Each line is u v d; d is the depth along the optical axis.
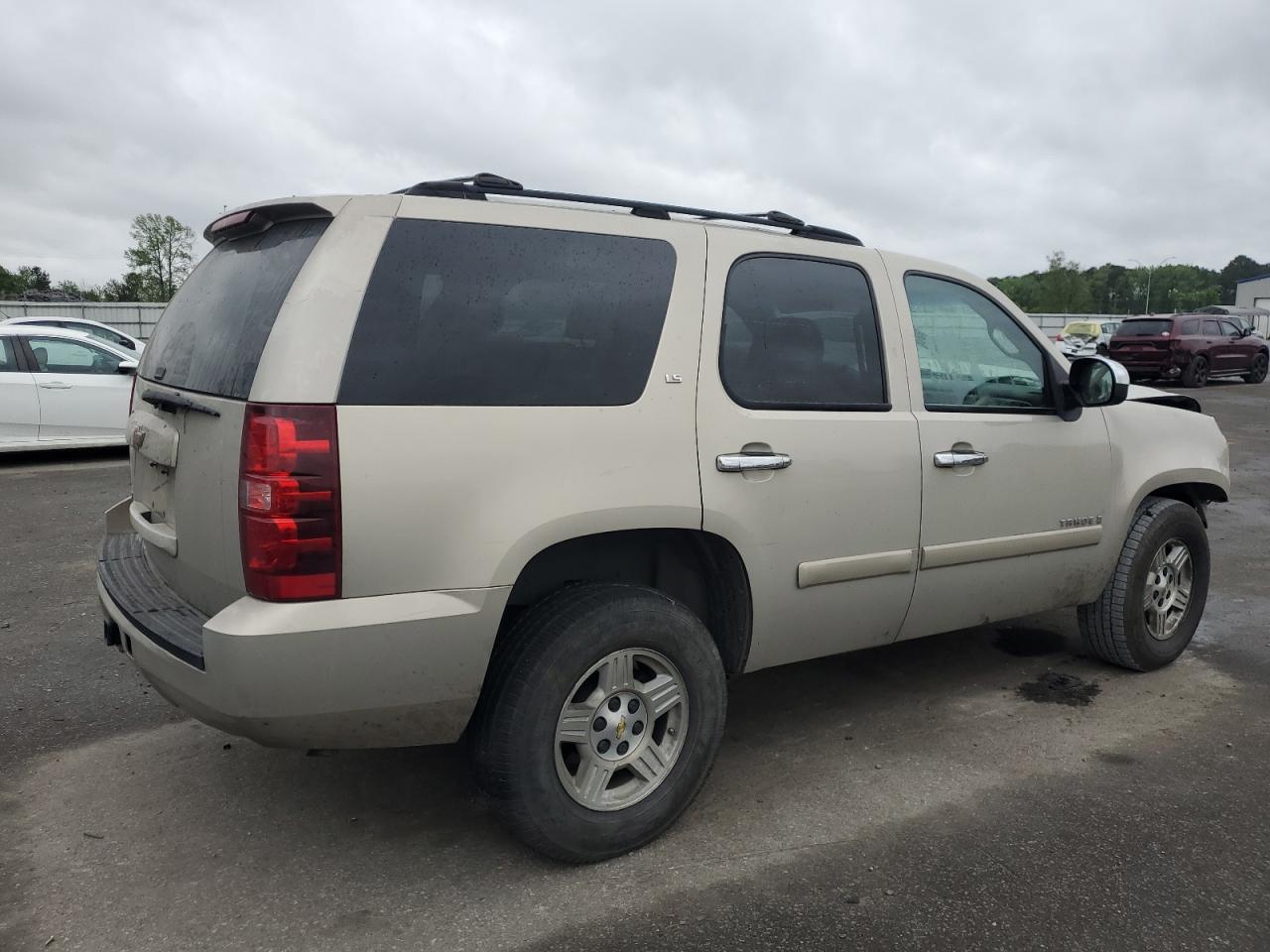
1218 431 4.93
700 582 3.34
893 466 3.48
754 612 3.21
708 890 2.79
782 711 4.12
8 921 2.60
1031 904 2.71
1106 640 4.48
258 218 2.90
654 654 2.95
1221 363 22.88
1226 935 2.59
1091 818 3.20
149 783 3.40
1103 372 3.98
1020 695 4.31
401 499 2.51
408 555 2.53
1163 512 4.46
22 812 3.19
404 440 2.53
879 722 4.00
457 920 2.63
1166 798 3.34
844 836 3.09
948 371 3.76
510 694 2.71
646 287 3.01
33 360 10.33
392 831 3.10
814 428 3.28
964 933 2.58
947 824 3.16
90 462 10.71
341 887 2.79
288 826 3.13
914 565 3.59
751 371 3.20
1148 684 4.46
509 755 2.71
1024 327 4.06
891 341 3.57
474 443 2.62
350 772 3.50
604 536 3.06
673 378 2.99
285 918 2.64
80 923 2.60
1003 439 3.84
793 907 2.70
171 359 3.13
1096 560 4.28
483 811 3.24
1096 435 4.20
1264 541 7.43
